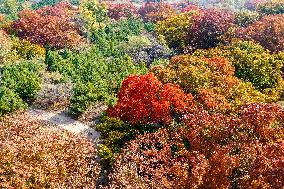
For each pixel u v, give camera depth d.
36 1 112.44
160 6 86.88
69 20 65.12
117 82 39.44
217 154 22.83
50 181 22.33
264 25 51.88
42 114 36.25
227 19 55.62
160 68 37.28
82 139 27.33
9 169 22.05
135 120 28.80
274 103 37.06
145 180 22.28
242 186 21.62
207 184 22.05
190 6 88.19
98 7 75.31
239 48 44.47
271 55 43.22
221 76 34.25
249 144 23.53
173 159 23.72
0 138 25.59
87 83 38.25
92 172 24.30
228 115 28.34
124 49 51.97
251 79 39.94
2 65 45.06
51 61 46.78
